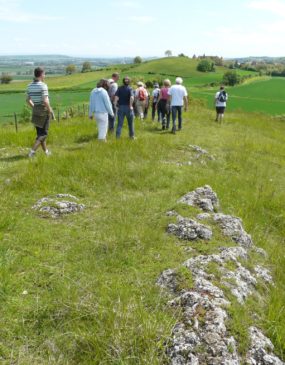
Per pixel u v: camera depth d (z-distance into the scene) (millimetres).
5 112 49469
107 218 6305
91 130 14773
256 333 3936
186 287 4289
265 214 8609
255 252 6199
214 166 11469
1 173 8648
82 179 8141
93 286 4355
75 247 5227
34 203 6801
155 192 8016
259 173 11828
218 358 3439
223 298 4164
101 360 3387
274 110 56625
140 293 4273
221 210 7680
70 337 3598
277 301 4695
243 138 17531
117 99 12859
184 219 6078
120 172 8695
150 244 5426
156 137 14164
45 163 9008
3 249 4957
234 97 78812
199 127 19406
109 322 3686
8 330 3617
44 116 10102
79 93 76375
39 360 3365
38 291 4227
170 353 3461
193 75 135125
